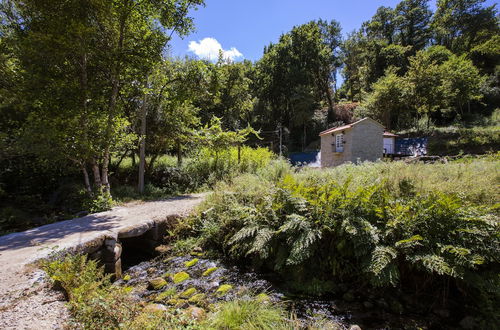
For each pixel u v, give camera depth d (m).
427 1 44.78
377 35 48.66
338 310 3.46
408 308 3.50
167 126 11.52
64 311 2.40
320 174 7.00
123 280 4.41
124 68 8.26
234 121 28.44
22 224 6.75
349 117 37.62
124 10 7.73
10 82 7.71
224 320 2.77
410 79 25.62
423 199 4.31
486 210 3.75
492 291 3.19
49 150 6.94
